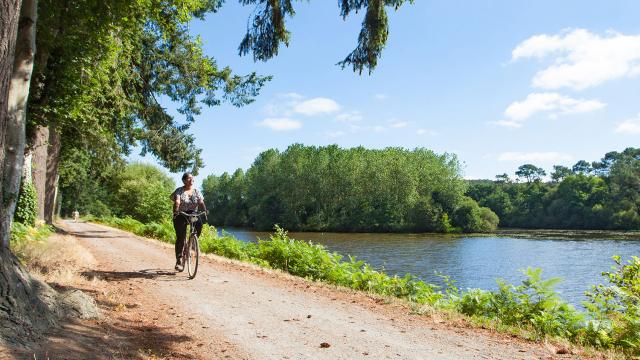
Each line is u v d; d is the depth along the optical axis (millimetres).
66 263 8523
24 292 3949
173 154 22078
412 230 83062
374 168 85312
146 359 3779
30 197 15805
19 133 5691
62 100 9812
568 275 25375
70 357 3404
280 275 9383
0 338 3309
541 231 86250
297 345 4578
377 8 8047
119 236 21594
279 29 8773
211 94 19703
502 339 5035
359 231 84750
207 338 4660
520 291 6641
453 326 5578
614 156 130000
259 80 19688
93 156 27922
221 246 14852
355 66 8477
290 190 91188
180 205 8445
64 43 8914
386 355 4352
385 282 8867
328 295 7312
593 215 97250
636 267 7086
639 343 5109
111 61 12234
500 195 122312
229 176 128000
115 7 9492
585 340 5398
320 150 96375
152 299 6266
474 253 38906
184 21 12062
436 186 84188
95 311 4820
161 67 18953
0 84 3854
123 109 16938
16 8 3951
